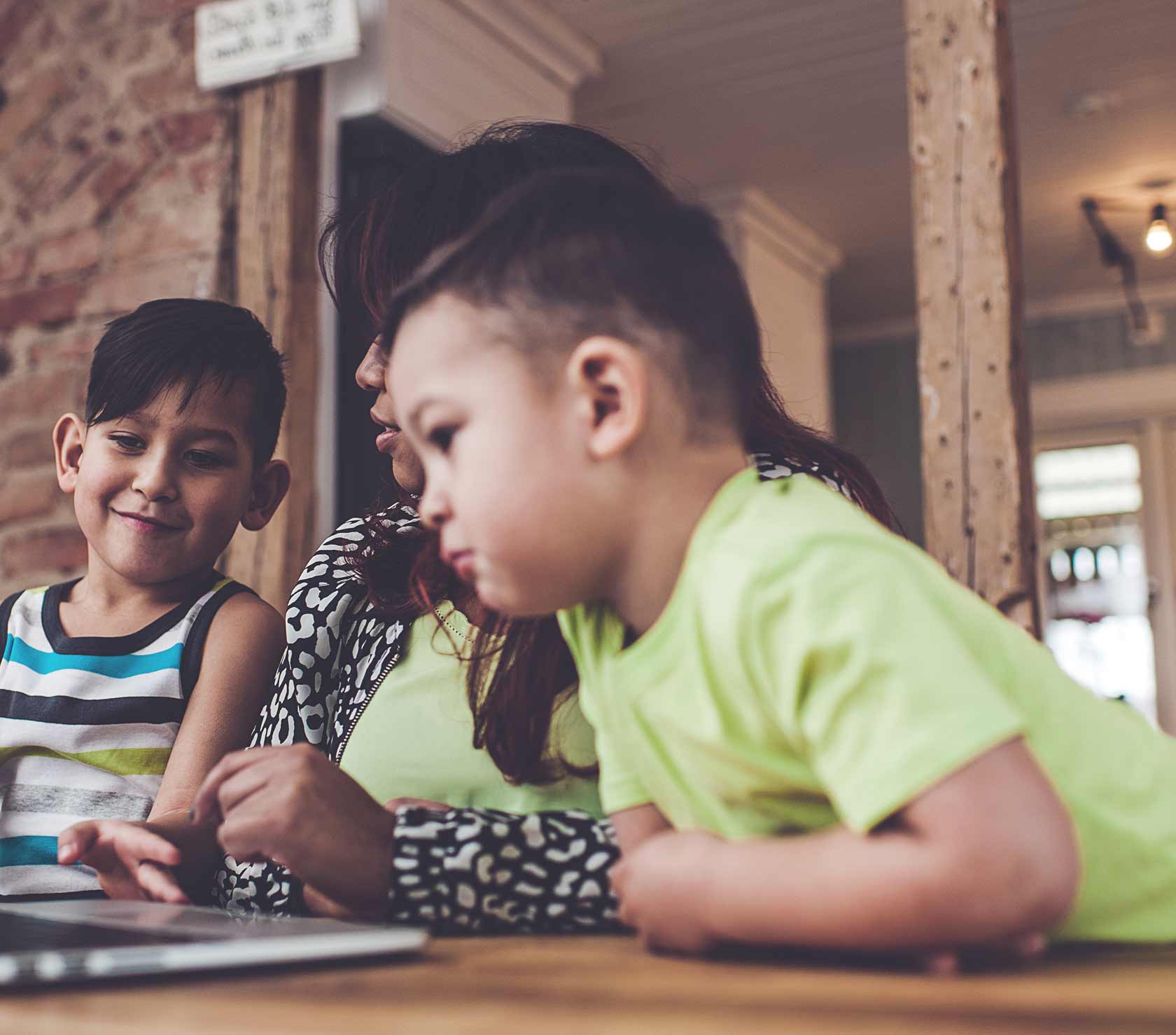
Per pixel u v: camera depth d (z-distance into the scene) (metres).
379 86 2.67
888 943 0.45
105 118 2.78
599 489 0.52
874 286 5.45
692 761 0.56
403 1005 0.39
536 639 0.77
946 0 2.15
